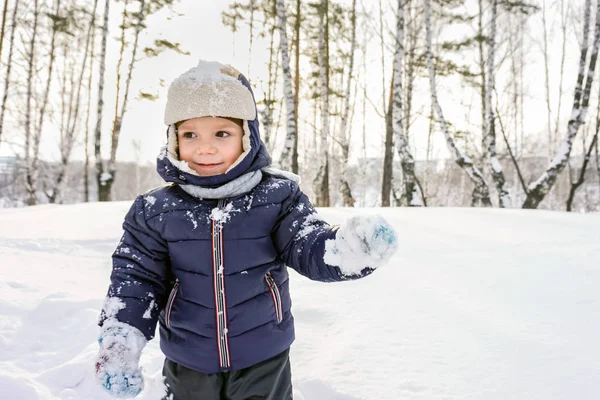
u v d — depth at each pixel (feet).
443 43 50.03
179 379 4.17
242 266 4.03
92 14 55.26
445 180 105.19
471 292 9.41
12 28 51.85
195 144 4.06
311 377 5.79
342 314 8.29
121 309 3.83
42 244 14.56
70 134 60.70
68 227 17.81
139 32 50.98
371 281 10.59
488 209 26.13
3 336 7.47
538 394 5.19
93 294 9.69
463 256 13.17
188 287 4.05
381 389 5.44
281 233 4.20
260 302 4.09
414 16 52.01
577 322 7.39
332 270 3.46
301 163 82.07
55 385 6.18
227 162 4.13
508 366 5.90
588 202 79.71
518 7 44.62
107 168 50.34
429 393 5.31
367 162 92.43
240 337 4.01
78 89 60.95
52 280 10.58
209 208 4.11
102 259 13.25
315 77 58.34
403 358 6.26
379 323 7.69
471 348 6.52
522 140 74.69
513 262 12.01
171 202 4.19
